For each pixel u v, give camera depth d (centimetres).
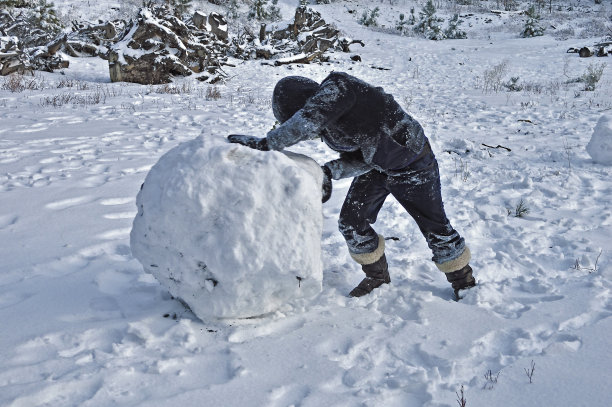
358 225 367
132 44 1714
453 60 2462
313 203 307
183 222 294
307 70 2166
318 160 821
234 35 2584
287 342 303
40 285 373
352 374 270
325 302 361
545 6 4638
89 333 305
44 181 643
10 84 1457
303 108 315
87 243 456
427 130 1076
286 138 314
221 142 315
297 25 2398
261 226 296
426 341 308
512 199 631
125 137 930
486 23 3984
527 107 1380
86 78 1759
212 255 293
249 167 300
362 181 364
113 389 254
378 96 331
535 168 783
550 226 544
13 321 319
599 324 325
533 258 454
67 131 962
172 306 342
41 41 2016
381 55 2598
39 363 272
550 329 325
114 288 371
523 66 2284
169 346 295
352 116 323
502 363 287
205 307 310
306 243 306
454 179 722
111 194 600
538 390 261
